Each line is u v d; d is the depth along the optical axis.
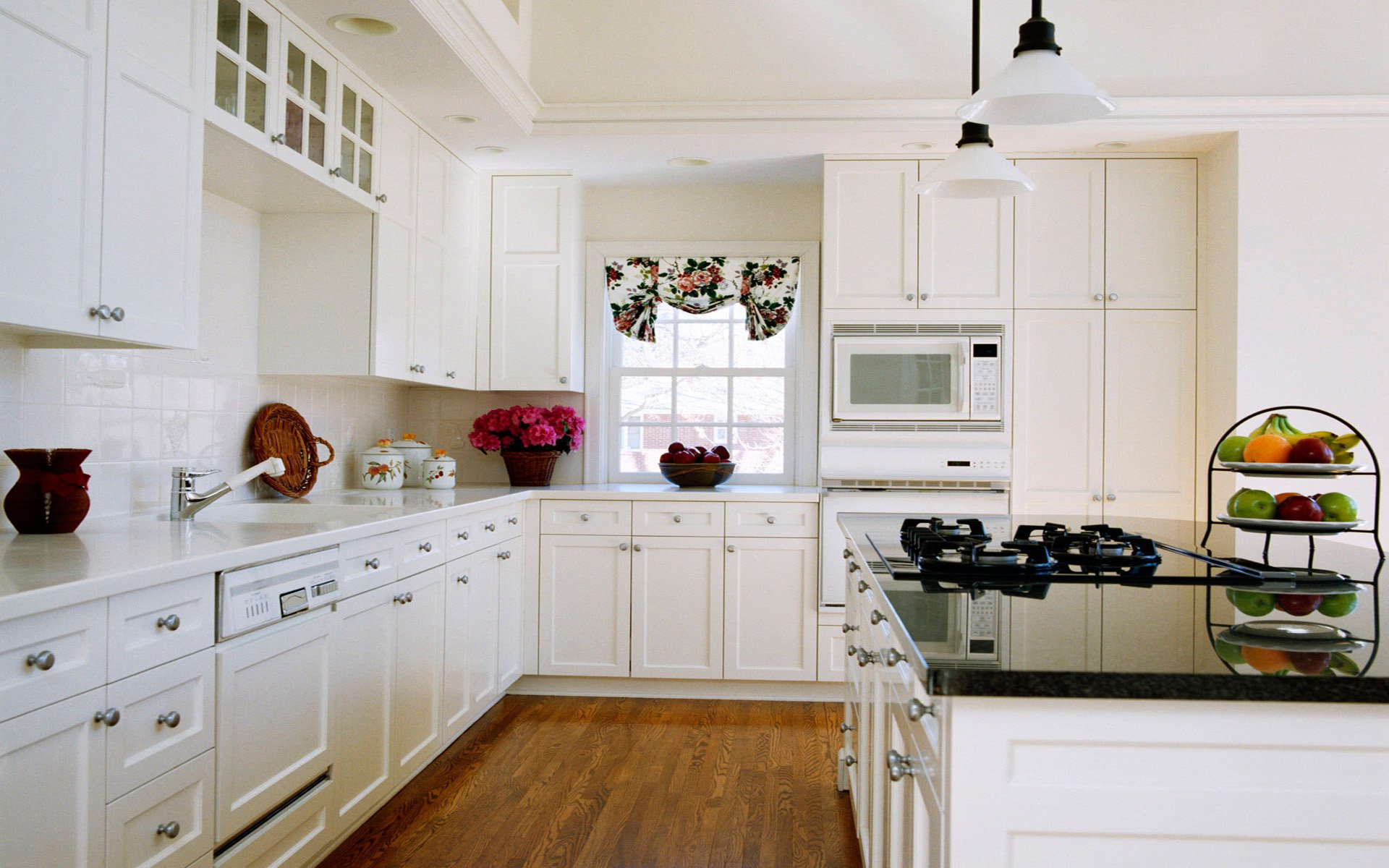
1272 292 3.39
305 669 2.04
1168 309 3.64
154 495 2.48
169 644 1.59
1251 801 0.95
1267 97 3.32
